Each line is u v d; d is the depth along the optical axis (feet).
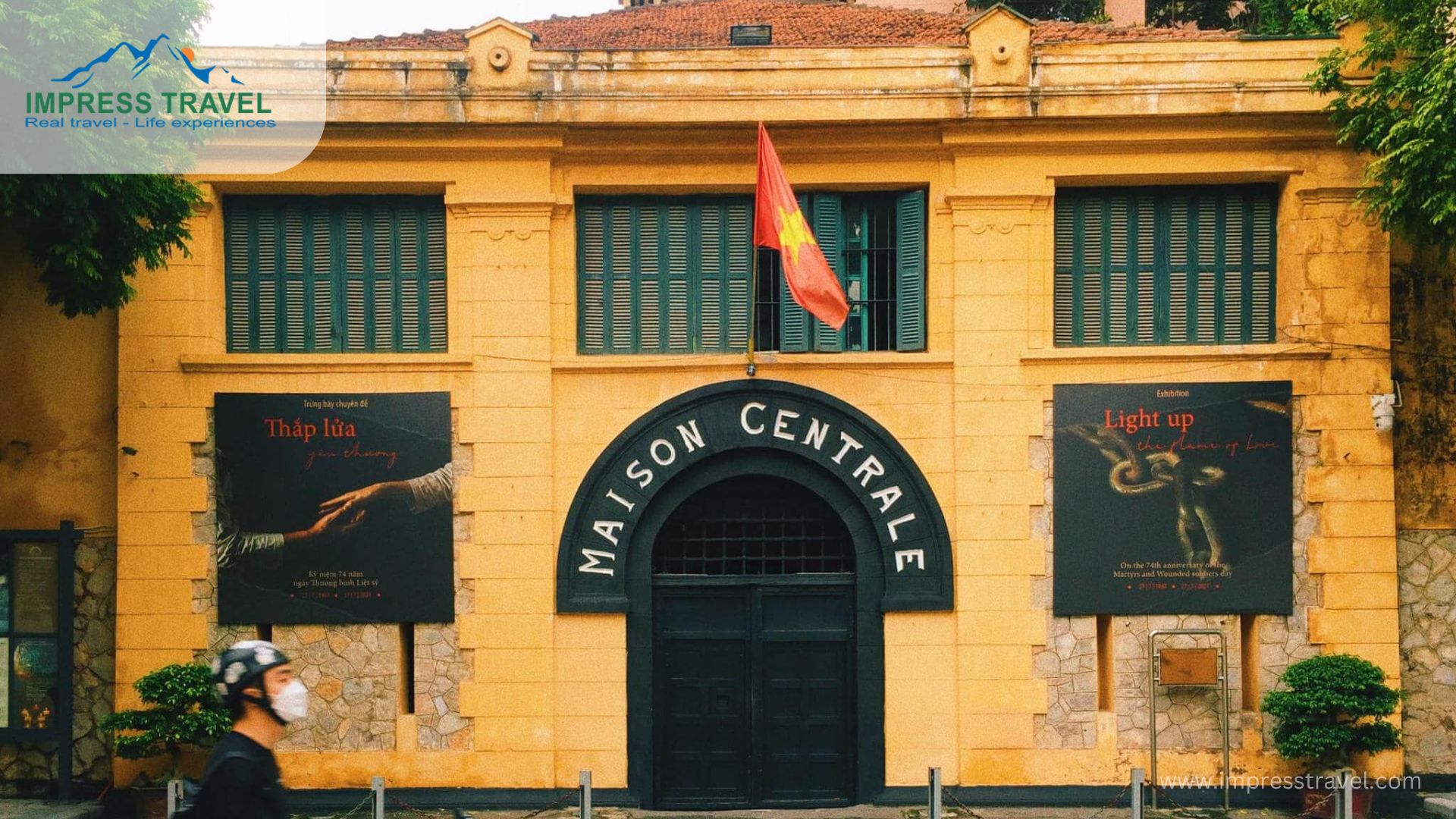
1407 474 46.16
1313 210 44.52
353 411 44.80
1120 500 44.55
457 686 44.70
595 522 45.03
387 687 44.70
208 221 44.96
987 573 44.57
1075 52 44.01
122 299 41.16
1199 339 45.88
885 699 44.86
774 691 45.75
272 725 18.80
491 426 44.91
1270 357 44.52
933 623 44.86
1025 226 44.83
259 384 44.86
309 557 44.60
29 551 45.75
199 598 44.65
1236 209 45.93
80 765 45.27
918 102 44.01
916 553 44.86
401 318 45.91
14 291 45.83
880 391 45.21
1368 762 44.55
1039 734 44.52
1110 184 45.80
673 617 45.91
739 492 46.55
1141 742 44.39
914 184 45.65
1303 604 44.52
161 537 44.60
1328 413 44.42
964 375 44.73
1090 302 46.03
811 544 46.55
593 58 44.16
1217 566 44.39
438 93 43.96
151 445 44.70
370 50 44.04
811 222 46.03
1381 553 44.24
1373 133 40.93
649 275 46.37
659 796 45.42
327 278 45.96
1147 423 44.57
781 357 45.01
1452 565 46.01
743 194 46.39
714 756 45.65
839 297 42.24
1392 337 46.26
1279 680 43.80
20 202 36.99
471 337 44.98
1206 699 44.52
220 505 44.70
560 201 45.14
